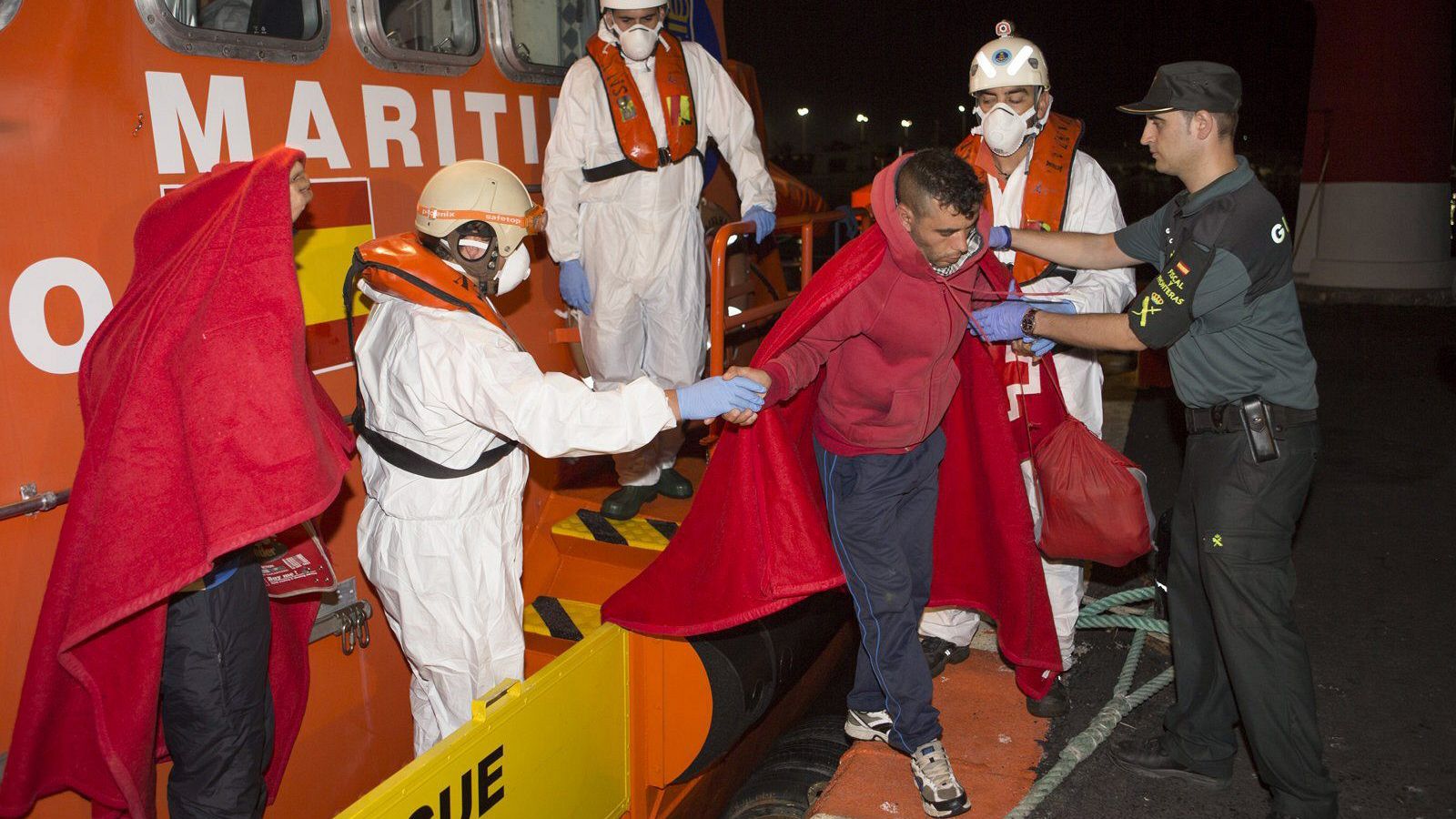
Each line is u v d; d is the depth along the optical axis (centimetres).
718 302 321
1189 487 261
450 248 242
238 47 243
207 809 229
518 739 240
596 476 384
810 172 4422
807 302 246
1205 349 247
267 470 208
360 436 254
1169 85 234
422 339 232
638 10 306
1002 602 294
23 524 211
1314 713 254
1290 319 240
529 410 226
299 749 278
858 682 288
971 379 279
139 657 213
